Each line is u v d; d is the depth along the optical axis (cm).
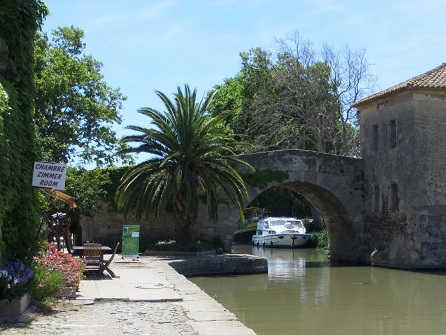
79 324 962
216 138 2845
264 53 4875
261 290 2070
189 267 2477
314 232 4856
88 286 1469
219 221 3119
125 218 2878
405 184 2895
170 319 1020
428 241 2825
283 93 4356
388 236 3034
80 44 3259
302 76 4303
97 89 3169
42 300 1122
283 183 3186
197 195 2898
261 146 4325
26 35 1182
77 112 3016
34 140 1198
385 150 3080
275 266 3047
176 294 1323
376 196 3172
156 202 2814
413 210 2833
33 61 1222
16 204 1132
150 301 1223
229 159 2922
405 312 1639
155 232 3177
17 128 1128
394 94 2972
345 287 2161
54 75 2897
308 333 1366
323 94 4284
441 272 2664
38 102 2867
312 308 1705
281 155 3184
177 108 2822
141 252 2942
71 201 1831
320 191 3347
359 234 3272
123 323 980
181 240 2914
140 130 2855
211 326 961
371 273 2653
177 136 2809
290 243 4734
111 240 3200
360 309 1689
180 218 2927
